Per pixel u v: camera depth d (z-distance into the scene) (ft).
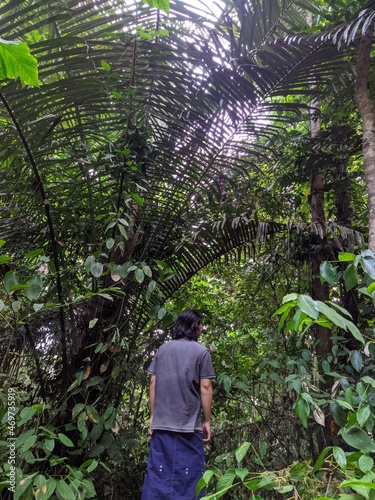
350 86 8.14
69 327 7.17
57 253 6.72
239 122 7.39
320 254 8.70
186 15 6.73
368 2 6.29
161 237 8.30
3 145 6.13
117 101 6.60
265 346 9.05
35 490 4.79
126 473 7.52
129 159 6.86
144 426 8.06
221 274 11.18
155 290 7.72
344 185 9.87
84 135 6.86
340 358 7.42
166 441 5.90
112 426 6.29
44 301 6.90
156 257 8.23
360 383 4.48
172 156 7.53
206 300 10.91
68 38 5.74
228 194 9.01
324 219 9.88
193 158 7.64
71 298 7.11
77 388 6.57
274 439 7.91
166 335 7.93
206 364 6.36
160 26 6.80
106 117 6.88
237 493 6.63
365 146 6.34
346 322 3.84
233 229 8.62
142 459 7.98
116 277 6.07
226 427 8.36
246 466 7.44
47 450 5.31
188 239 8.19
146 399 8.25
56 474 5.91
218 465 7.45
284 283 9.92
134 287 7.74
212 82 6.86
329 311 3.70
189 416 6.03
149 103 7.06
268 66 6.81
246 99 7.10
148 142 7.30
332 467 4.10
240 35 7.00
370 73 7.35
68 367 6.99
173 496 5.54
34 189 6.70
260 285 9.29
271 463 7.53
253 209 8.64
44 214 7.23
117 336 6.48
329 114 9.38
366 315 8.21
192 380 6.19
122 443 6.77
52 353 7.20
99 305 7.09
